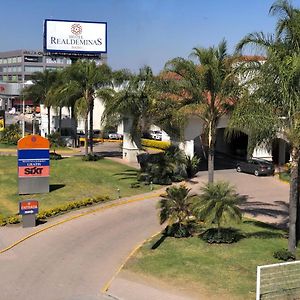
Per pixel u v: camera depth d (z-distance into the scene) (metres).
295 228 19.86
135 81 37.03
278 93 18.98
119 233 23.95
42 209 28.45
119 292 16.66
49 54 77.25
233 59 25.98
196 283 17.25
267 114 18.98
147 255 20.38
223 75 26.77
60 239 22.86
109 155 52.38
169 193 23.08
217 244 21.62
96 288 17.14
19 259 20.06
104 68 45.09
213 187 21.91
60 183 35.94
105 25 77.88
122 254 20.83
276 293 15.76
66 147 60.88
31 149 32.25
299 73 18.00
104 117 40.66
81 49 77.38
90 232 24.06
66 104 54.19
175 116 28.80
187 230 23.17
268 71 19.00
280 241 22.19
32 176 32.44
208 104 27.70
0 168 42.41
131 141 43.22
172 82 29.30
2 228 24.55
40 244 22.08
